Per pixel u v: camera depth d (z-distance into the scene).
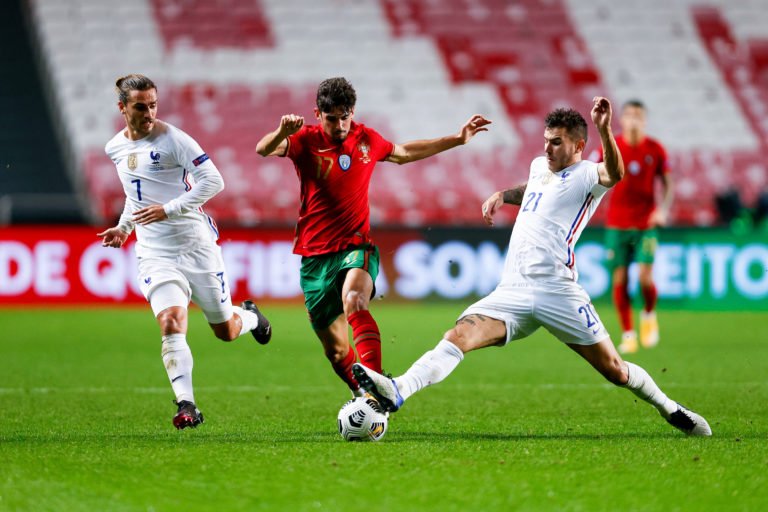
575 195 22.73
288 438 23.30
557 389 34.16
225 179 76.81
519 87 85.50
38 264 64.25
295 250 24.88
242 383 35.53
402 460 20.17
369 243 24.62
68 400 31.09
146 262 24.91
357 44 86.88
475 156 80.38
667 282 65.94
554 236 22.77
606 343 22.91
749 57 89.56
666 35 89.88
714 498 17.23
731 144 84.19
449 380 36.69
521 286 22.80
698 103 86.38
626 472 19.14
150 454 20.80
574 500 17.03
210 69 83.81
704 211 78.88
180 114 80.81
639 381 23.22
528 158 81.00
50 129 79.69
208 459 20.25
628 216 45.44
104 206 74.75
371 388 21.03
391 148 25.02
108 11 85.94
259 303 64.50
